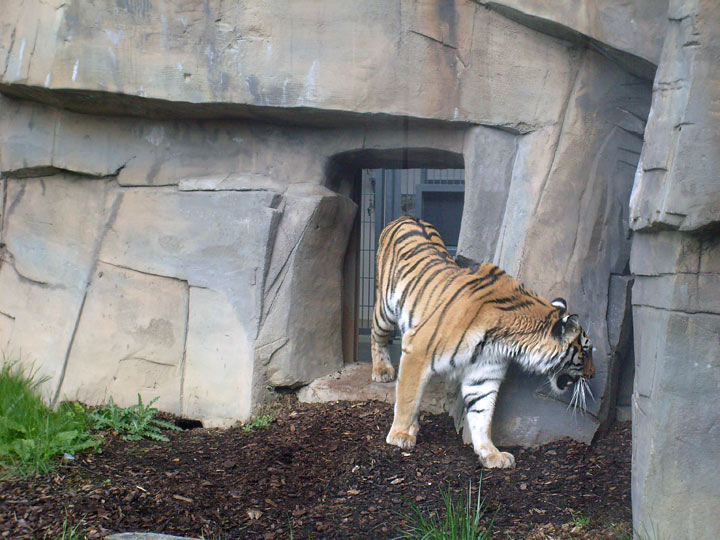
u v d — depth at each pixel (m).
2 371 4.44
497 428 3.85
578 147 3.91
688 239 2.50
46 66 4.23
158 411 4.59
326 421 4.38
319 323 4.88
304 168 4.66
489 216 4.21
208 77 4.19
